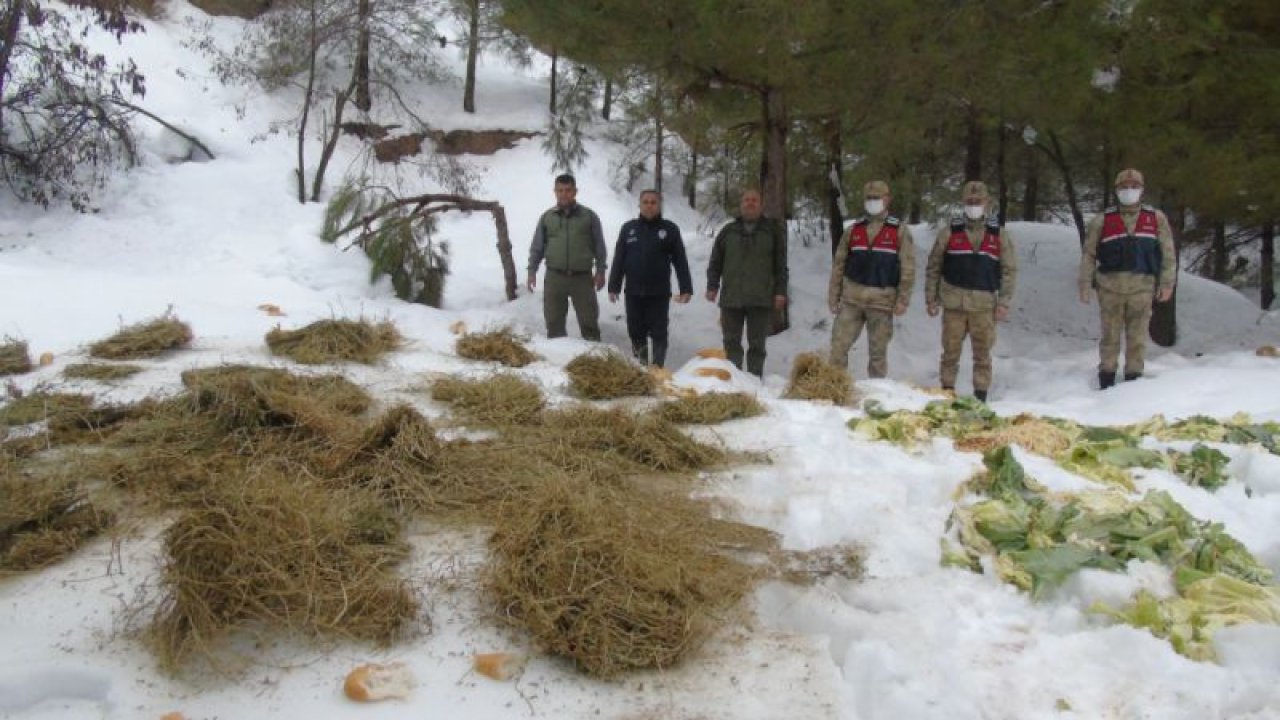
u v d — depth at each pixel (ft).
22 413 16.93
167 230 42.24
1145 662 10.10
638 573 10.95
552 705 9.34
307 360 22.48
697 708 9.34
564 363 24.59
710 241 46.91
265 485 12.25
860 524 13.52
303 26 58.34
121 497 13.75
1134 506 13.89
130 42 60.13
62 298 26.25
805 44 32.53
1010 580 12.19
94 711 9.12
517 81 83.87
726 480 15.47
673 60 32.35
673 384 23.63
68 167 43.19
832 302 28.35
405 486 13.80
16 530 12.26
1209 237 61.52
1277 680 9.87
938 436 18.80
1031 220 55.77
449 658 10.02
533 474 14.56
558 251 29.89
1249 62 32.12
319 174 51.96
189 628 9.84
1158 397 25.34
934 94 34.17
